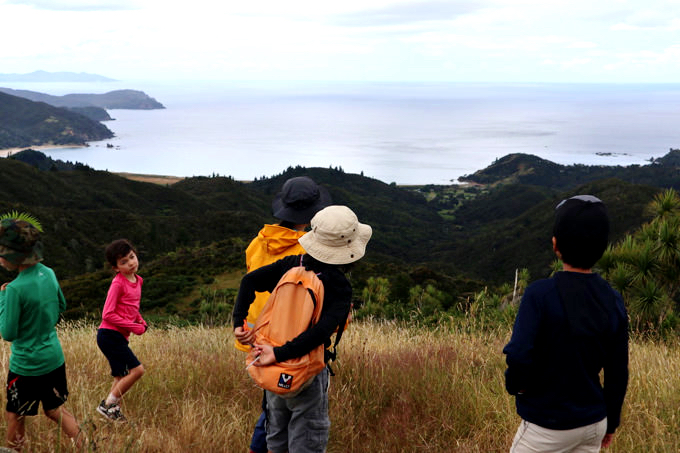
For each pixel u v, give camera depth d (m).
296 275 2.38
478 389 3.91
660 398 3.64
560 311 2.09
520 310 2.18
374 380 4.12
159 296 36.97
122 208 176.12
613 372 2.15
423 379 4.10
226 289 36.47
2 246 2.79
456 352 5.16
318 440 2.54
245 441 3.25
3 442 2.99
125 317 3.66
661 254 7.09
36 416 3.28
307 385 2.37
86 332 8.27
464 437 3.39
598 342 2.09
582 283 2.14
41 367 2.93
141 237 118.06
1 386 3.62
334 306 2.37
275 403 2.57
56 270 92.75
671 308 7.27
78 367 4.84
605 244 2.09
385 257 117.81
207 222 134.12
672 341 6.72
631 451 2.97
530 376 2.18
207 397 3.96
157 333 8.14
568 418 2.11
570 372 2.10
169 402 3.85
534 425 2.20
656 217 7.75
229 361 4.77
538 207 198.38
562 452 2.18
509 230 190.62
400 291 15.69
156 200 195.62
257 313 3.06
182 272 45.72
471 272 168.00
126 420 3.46
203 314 14.62
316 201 3.16
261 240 3.14
